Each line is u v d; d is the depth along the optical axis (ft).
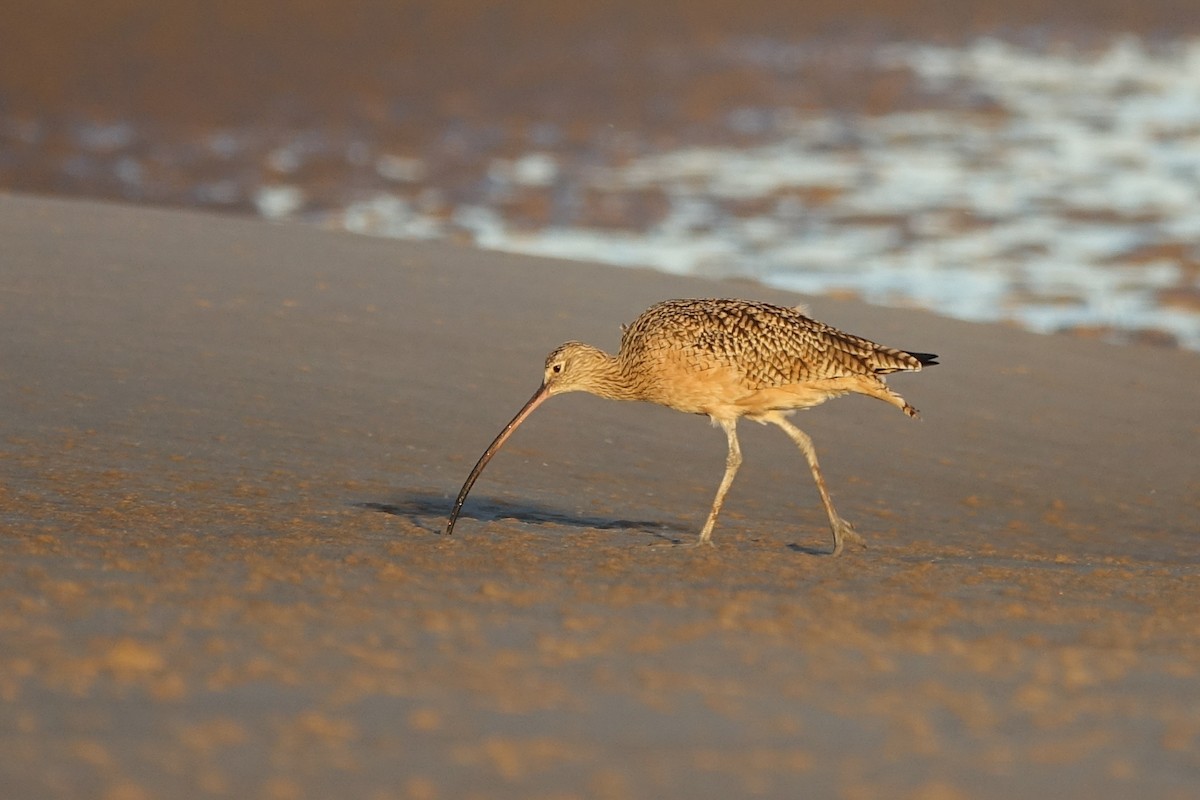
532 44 182.70
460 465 56.39
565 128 150.61
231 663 28.27
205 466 53.06
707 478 58.08
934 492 58.59
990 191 129.18
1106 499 59.26
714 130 152.35
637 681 28.45
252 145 139.95
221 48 171.22
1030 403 68.74
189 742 23.95
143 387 60.08
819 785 23.43
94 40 168.96
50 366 61.05
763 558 44.32
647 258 105.40
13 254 73.72
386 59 172.35
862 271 102.94
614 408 64.28
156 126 144.77
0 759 22.89
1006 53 198.49
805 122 157.28
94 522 44.80
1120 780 24.25
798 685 28.71
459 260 80.74
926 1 221.05
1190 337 89.30
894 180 132.87
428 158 137.49
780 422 49.85
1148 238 113.70
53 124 143.43
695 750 24.75
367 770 23.18
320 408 60.08
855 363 48.85
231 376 62.18
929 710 27.50
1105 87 180.96
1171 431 66.90
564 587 37.73
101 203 87.04
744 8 206.18
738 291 80.18
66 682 26.45
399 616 32.86
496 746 24.39
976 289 98.99
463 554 42.68
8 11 173.78
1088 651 32.99
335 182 128.36
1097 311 94.17
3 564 36.35
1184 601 40.93
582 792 22.72
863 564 44.39
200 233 81.15
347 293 73.26
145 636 29.89
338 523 47.21
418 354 66.74
